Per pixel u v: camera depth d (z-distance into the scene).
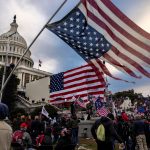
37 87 118.12
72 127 18.80
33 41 9.93
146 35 10.41
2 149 4.48
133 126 14.69
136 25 10.48
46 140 13.45
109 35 10.41
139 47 10.38
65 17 10.23
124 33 10.45
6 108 4.77
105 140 9.23
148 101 53.69
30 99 119.06
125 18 10.52
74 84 22.36
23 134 11.73
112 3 10.58
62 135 11.63
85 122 33.66
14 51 143.50
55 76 23.91
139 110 34.94
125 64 10.35
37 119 15.77
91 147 20.89
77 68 22.36
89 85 21.69
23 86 133.25
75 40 10.23
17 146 9.80
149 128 15.63
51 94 23.97
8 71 70.38
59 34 10.11
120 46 10.36
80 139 28.78
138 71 10.30
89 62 10.49
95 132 9.52
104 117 9.45
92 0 10.50
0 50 141.50
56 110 64.38
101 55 10.35
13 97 86.38
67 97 22.67
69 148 11.57
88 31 10.33
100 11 10.49
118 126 15.77
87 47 10.29
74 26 10.22
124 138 15.68
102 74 10.62
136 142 15.37
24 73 138.88
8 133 4.60
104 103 30.80
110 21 10.48
